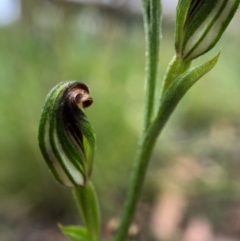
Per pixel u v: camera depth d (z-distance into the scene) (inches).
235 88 9.4
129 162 5.5
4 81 5.6
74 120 2.1
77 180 2.3
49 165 2.2
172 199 5.3
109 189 5.2
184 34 2.1
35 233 4.7
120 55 6.7
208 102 8.8
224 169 6.3
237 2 2.0
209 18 2.1
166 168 6.0
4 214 5.0
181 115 8.2
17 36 5.8
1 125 5.3
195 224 4.9
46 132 2.1
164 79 2.2
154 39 2.3
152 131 2.3
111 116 5.6
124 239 2.5
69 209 5.1
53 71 5.7
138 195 2.5
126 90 5.9
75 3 6.2
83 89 2.1
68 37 6.0
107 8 6.8
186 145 7.1
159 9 2.3
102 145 5.4
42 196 5.1
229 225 4.9
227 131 8.0
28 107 5.5
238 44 11.0
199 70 2.1
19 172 5.1
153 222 4.9
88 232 2.5
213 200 5.4
